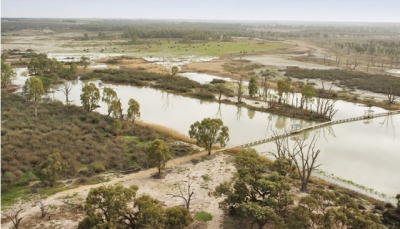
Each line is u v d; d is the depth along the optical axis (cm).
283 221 2619
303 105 7162
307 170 3675
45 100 7119
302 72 10775
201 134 4366
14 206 3059
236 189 2934
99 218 2508
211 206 3189
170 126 5828
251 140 5172
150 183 3628
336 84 9400
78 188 3450
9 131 4788
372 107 7312
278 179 2978
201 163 4219
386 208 3250
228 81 9638
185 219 2566
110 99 6366
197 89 8600
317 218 2528
